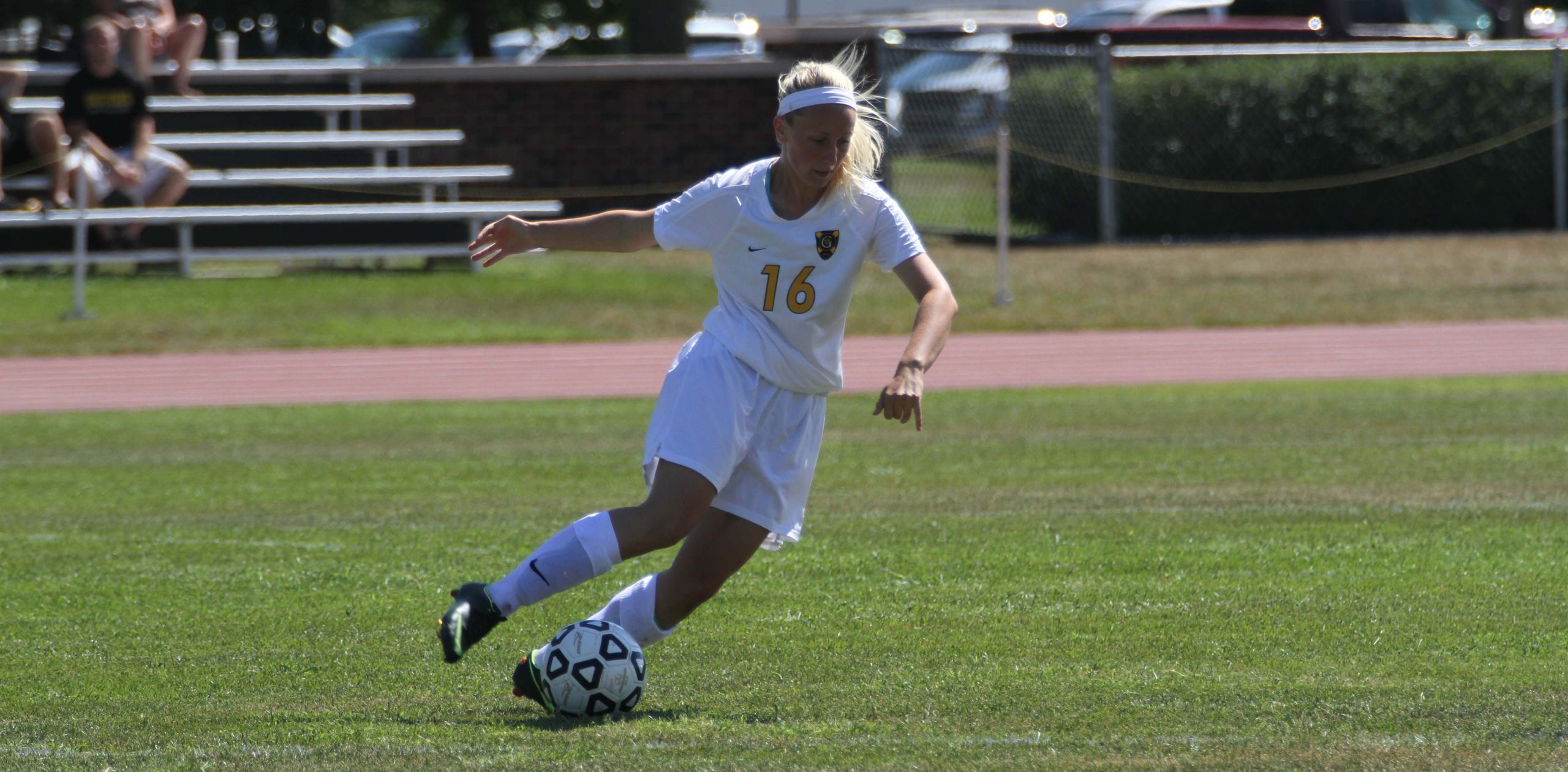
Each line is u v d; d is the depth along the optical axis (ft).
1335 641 66.95
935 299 54.49
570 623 73.26
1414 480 108.47
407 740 53.31
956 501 103.50
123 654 67.26
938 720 55.21
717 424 54.60
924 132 298.56
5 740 53.98
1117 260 246.47
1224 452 122.01
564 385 168.35
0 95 242.17
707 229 55.88
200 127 271.69
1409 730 52.95
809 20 416.87
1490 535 89.81
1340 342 191.62
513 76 289.53
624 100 293.02
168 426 141.69
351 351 191.93
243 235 242.37
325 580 82.02
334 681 62.69
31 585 81.05
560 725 55.42
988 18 406.21
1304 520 95.30
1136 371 173.88
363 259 259.39
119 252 237.86
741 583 80.12
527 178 292.40
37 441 133.69
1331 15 351.87
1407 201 273.13
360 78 285.84
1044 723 54.65
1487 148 270.67
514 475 115.44
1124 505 100.99
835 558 86.22
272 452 127.13
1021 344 194.59
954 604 75.25
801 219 54.95
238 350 191.72
